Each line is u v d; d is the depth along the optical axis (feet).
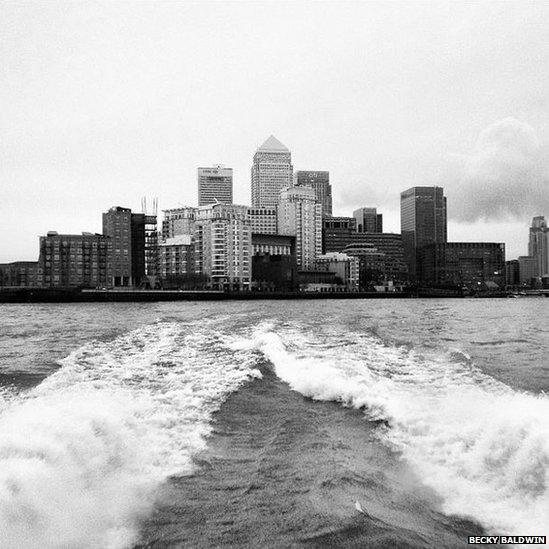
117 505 22.88
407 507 23.43
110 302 513.04
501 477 25.67
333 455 30.09
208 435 33.78
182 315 209.05
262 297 604.08
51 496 21.47
